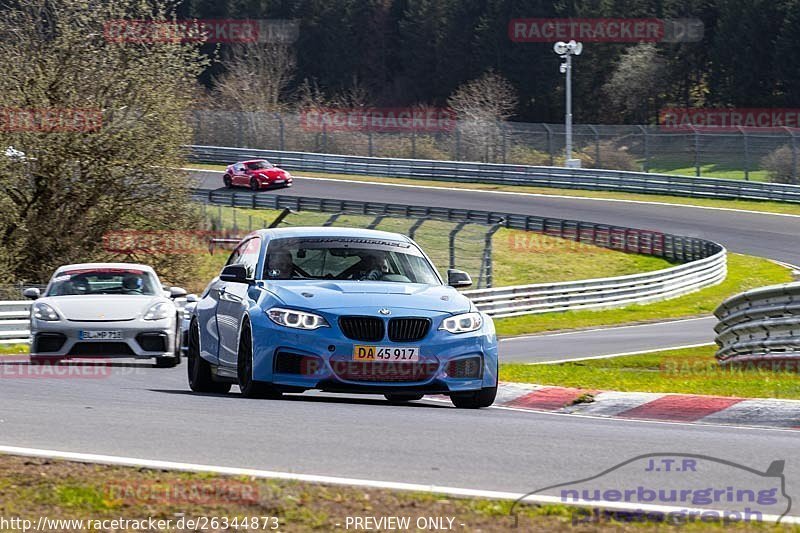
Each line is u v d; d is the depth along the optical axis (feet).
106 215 377.09
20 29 356.59
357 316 108.58
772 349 174.50
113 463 72.33
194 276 403.34
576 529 58.70
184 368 175.11
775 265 468.75
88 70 357.20
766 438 91.09
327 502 63.36
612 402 122.52
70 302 169.78
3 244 379.76
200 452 78.23
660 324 331.36
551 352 237.66
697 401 117.29
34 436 83.71
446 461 76.89
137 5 365.40
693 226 552.41
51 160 356.18
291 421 93.61
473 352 111.86
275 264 119.44
